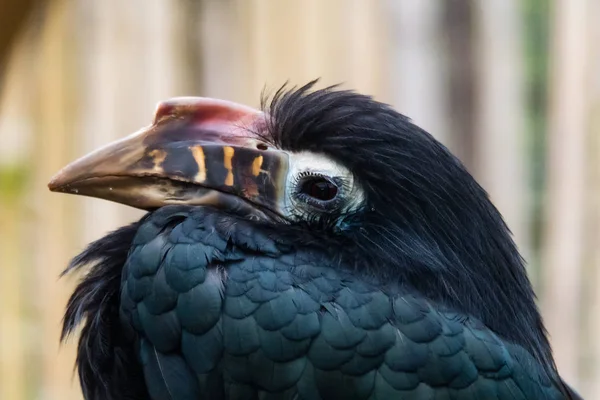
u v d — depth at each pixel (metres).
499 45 3.58
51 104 3.23
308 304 2.79
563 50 3.59
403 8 3.40
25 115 3.23
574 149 3.55
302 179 2.84
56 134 3.23
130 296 2.81
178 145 2.84
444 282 2.82
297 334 2.79
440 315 2.81
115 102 3.23
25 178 3.23
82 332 2.83
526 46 4.16
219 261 2.80
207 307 2.80
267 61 3.29
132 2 3.23
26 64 3.23
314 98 2.85
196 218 2.82
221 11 3.29
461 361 2.80
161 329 2.80
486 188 3.58
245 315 2.79
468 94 3.53
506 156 3.62
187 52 3.27
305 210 2.84
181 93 3.25
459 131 3.54
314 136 2.84
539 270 3.70
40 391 3.22
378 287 2.81
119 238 2.84
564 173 3.57
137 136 2.84
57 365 3.22
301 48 3.29
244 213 2.84
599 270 3.51
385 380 2.79
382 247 2.83
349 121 2.84
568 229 3.56
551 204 3.61
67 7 3.22
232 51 3.29
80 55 3.23
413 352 2.79
